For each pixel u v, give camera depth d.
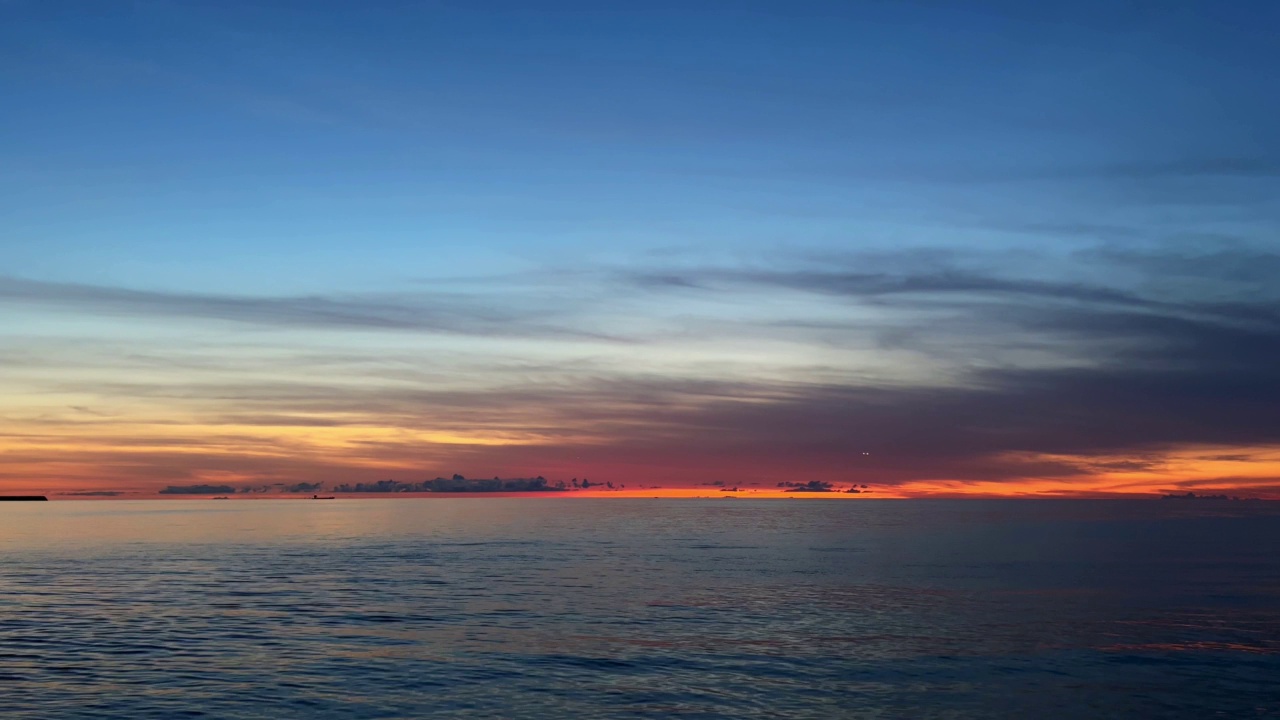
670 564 77.31
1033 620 44.94
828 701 29.39
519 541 112.56
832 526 160.75
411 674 32.50
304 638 39.34
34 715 27.17
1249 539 113.69
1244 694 30.45
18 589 57.12
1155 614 46.88
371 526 157.88
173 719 26.84
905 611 47.88
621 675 32.53
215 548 97.31
